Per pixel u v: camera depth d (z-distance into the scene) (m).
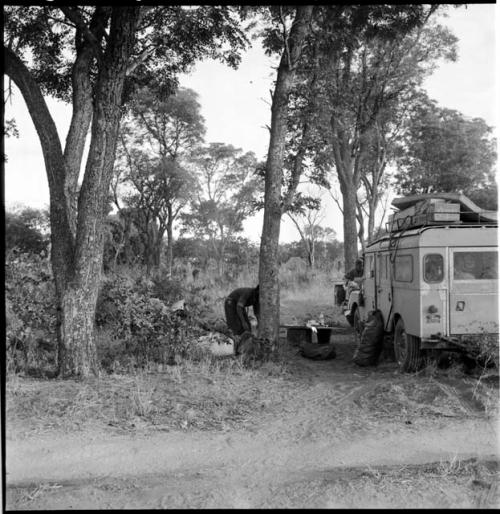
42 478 4.93
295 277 27.33
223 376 8.41
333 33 11.72
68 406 6.64
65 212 8.41
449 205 8.66
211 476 4.98
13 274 9.17
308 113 10.24
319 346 10.69
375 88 22.38
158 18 11.98
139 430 6.12
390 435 6.00
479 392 7.28
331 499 4.45
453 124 29.48
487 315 8.45
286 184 10.55
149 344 9.60
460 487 4.64
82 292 8.17
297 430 6.23
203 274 24.36
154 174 36.59
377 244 10.98
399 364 9.37
